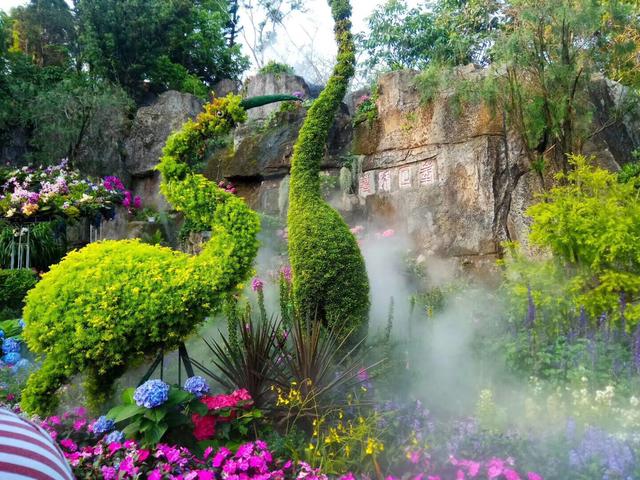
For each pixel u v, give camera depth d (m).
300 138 4.61
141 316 3.10
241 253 3.40
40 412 3.16
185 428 2.79
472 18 9.28
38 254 8.04
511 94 7.18
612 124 7.84
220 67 18.61
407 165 8.24
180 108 14.03
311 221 4.27
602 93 8.09
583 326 4.15
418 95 8.24
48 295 3.14
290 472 2.59
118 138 13.77
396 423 2.91
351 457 2.67
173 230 11.67
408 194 8.05
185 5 16.66
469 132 7.56
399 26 12.80
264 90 12.82
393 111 8.50
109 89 13.50
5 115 12.52
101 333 3.08
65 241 8.77
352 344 4.04
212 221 3.51
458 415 3.25
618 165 7.36
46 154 12.73
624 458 2.52
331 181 9.11
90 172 13.24
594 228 4.87
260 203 9.93
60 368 3.14
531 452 2.63
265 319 3.50
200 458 2.68
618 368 3.54
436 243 7.58
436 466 2.58
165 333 3.21
